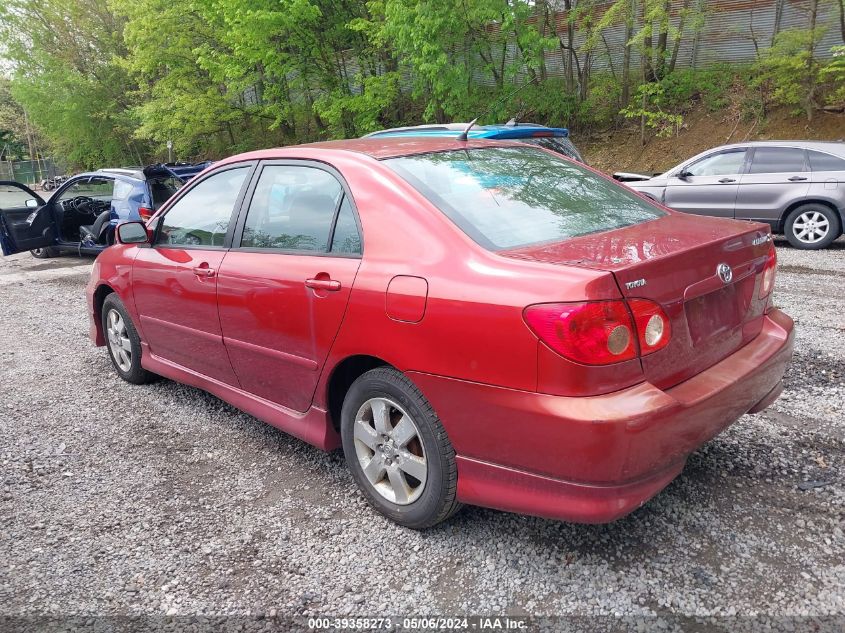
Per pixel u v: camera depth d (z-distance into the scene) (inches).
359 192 123.4
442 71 634.2
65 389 206.2
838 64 563.2
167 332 175.6
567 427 90.5
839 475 127.6
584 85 765.9
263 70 818.2
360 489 125.7
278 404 145.2
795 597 96.1
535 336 92.4
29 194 470.3
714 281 104.6
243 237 148.4
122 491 140.1
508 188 126.2
